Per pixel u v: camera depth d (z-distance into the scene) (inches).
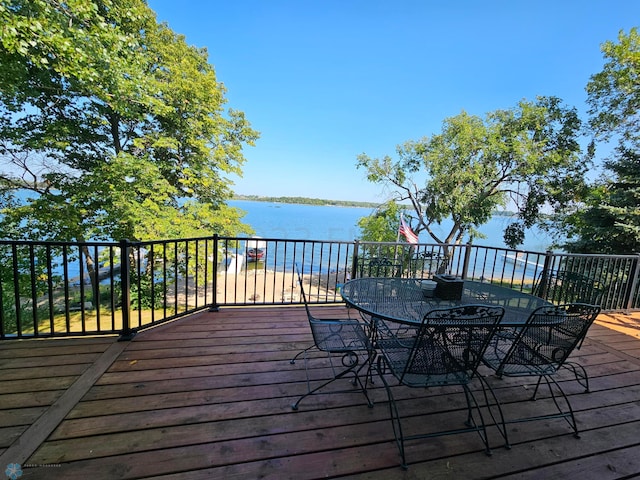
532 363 66.9
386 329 99.5
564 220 376.2
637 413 73.2
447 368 60.9
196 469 50.2
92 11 187.0
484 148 392.5
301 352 90.8
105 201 294.4
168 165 321.1
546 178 395.5
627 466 56.2
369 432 61.8
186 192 338.3
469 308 57.3
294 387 76.5
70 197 293.7
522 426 66.6
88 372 78.5
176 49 311.6
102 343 95.7
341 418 65.7
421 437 58.3
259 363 87.7
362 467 52.8
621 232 239.3
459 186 399.9
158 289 329.7
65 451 52.2
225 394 71.9
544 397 78.4
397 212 480.7
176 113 304.3
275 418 64.4
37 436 55.3
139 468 49.6
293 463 52.7
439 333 58.0
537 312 64.5
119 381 75.0
